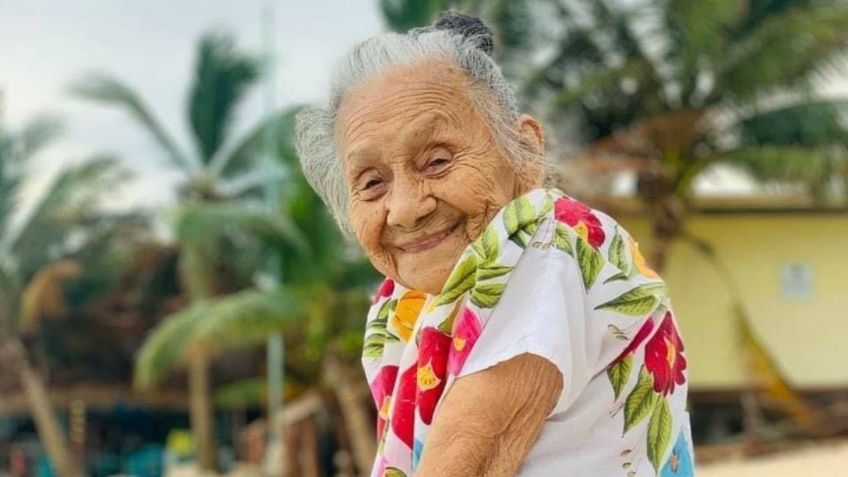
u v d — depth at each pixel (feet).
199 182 81.61
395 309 5.11
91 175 80.74
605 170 51.26
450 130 4.55
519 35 53.01
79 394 88.43
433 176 4.55
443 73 4.61
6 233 83.35
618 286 4.47
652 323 4.59
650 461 4.56
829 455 47.47
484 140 4.60
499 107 4.68
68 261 84.84
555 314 4.27
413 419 4.72
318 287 55.31
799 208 61.21
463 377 4.32
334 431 68.28
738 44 51.72
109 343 88.22
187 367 86.28
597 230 4.53
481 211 4.56
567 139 51.65
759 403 60.08
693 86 52.70
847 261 61.46
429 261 4.58
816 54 50.39
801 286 61.72
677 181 54.03
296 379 64.44
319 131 4.99
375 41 4.75
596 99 53.36
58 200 80.94
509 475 4.26
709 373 61.21
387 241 4.67
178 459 92.79
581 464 4.38
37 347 87.30
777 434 58.08
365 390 57.41
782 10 52.85
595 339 4.44
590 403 4.43
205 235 55.26
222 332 53.11
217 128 81.35
